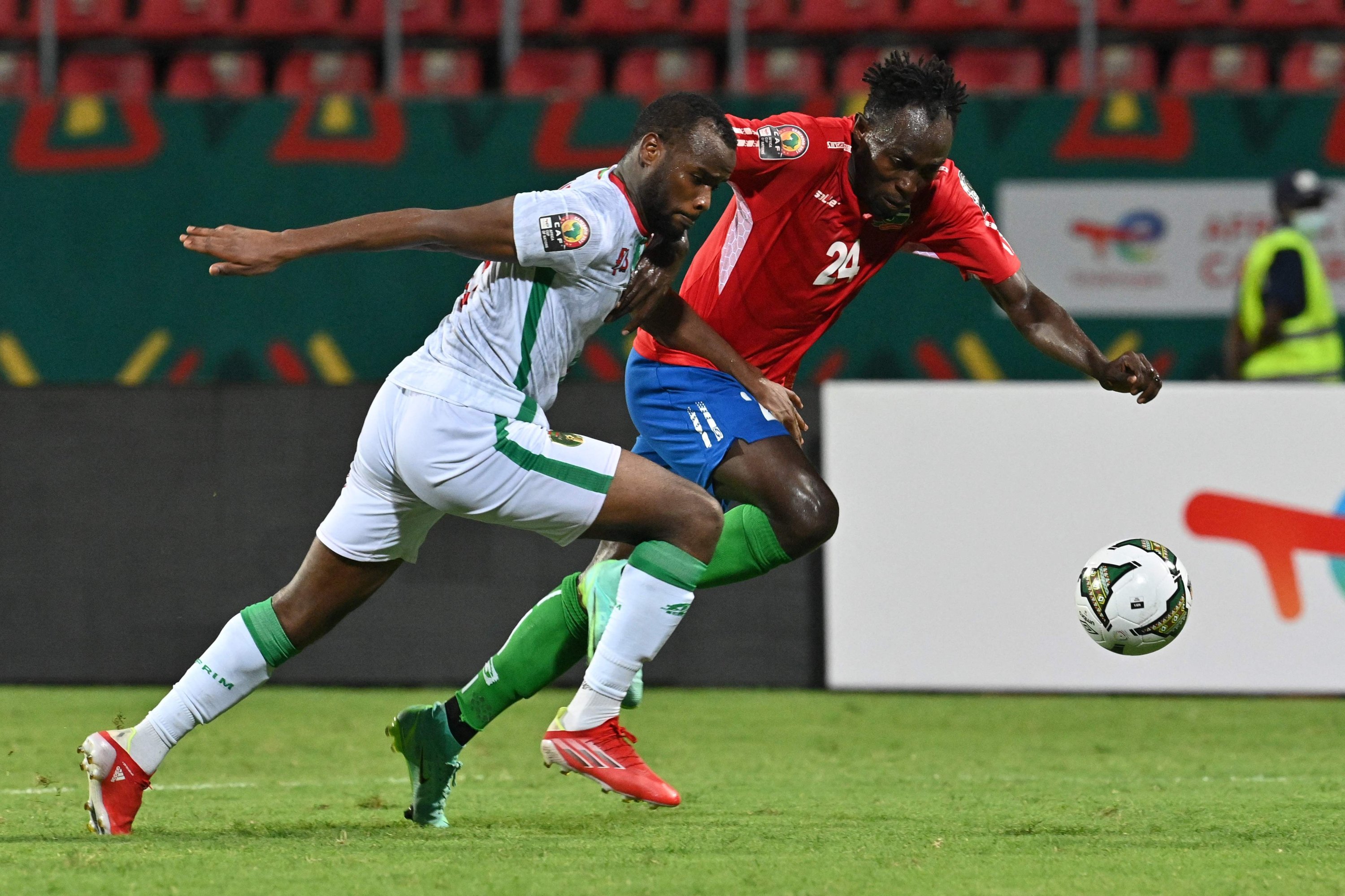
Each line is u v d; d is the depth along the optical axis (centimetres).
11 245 3108
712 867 1144
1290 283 2988
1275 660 2564
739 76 3600
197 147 3088
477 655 2661
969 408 2608
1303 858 1205
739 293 1625
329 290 3095
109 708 2441
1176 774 1894
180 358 3109
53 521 2670
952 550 2603
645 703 2569
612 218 1230
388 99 3084
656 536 1312
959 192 1608
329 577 1291
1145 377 1579
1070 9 3656
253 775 1850
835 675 2628
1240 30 3638
